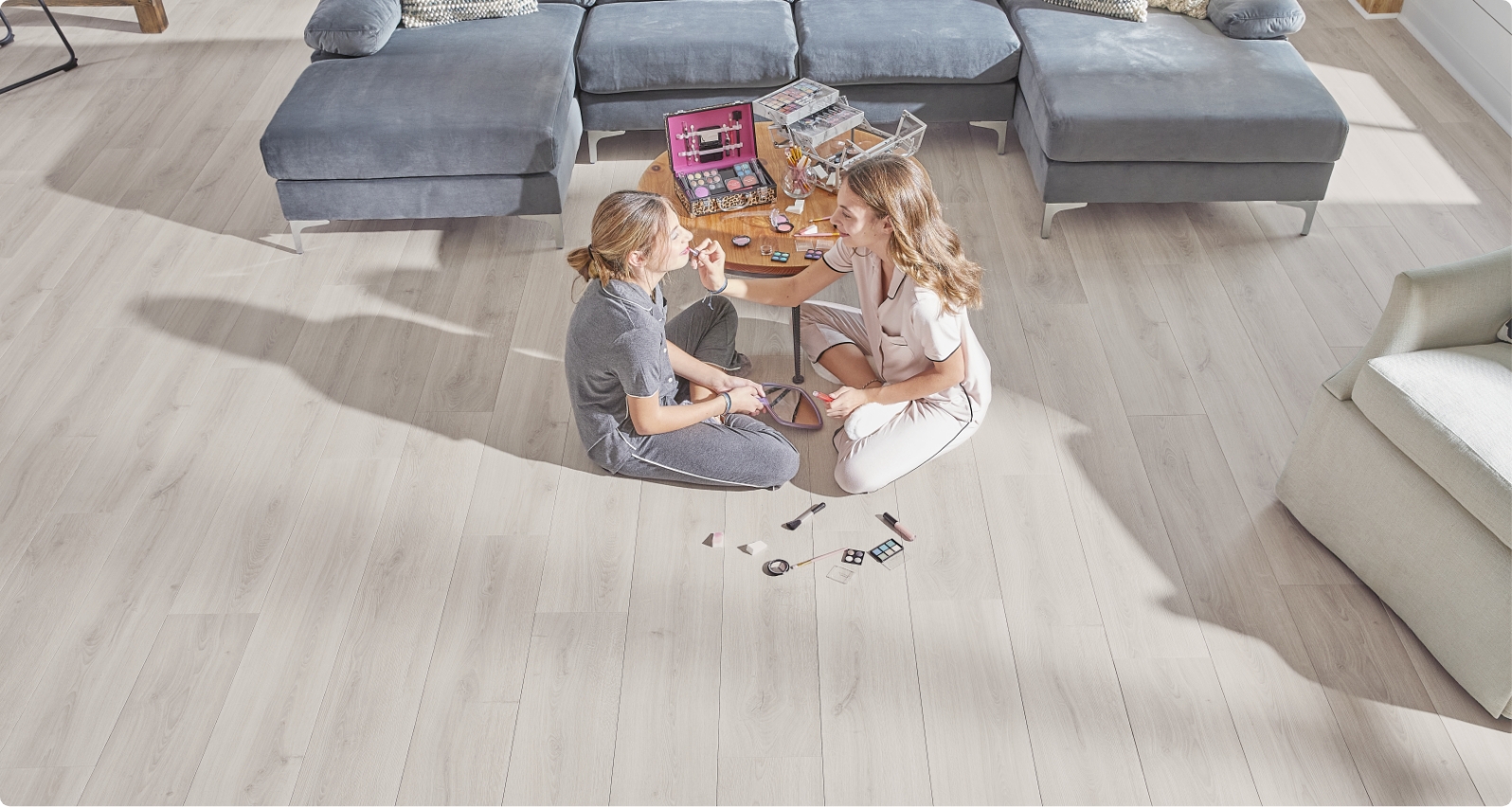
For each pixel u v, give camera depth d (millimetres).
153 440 2818
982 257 3434
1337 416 2375
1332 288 3289
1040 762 2129
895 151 3080
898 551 2516
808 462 2760
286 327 3191
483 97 3357
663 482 2705
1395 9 4809
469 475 2725
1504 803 2057
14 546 2547
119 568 2498
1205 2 3758
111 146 4027
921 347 2531
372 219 3576
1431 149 3934
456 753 2150
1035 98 3473
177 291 3328
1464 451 2072
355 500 2656
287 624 2377
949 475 2705
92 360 3070
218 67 4543
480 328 3186
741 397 2586
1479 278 2275
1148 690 2240
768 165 3117
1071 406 2889
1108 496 2645
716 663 2303
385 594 2441
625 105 3758
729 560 2514
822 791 2090
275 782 2105
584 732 2184
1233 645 2318
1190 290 3289
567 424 2867
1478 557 2096
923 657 2307
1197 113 3242
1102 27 3691
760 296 2717
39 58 4605
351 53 3568
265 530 2582
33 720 2203
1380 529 2312
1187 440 2789
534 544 2553
